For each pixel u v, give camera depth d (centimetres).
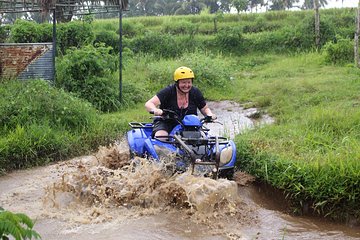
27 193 739
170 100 759
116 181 680
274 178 693
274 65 2423
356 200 618
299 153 764
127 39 2862
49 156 929
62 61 1455
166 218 611
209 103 1595
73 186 677
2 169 855
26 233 309
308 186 648
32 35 2267
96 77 1433
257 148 793
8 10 1355
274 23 3288
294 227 599
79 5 1421
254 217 623
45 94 1115
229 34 2930
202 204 619
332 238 568
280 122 1088
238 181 740
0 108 1030
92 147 1011
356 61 2000
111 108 1421
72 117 1073
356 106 1131
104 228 582
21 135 926
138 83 1794
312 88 1468
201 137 709
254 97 1570
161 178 664
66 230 579
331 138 843
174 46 2861
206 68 1869
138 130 793
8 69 1392
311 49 2716
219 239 554
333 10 3378
